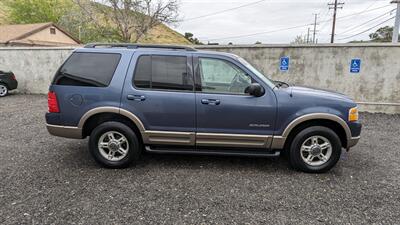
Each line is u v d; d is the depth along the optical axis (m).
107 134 4.52
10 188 3.83
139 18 31.09
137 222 3.11
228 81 4.44
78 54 4.50
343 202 3.62
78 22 33.12
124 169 4.55
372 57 9.26
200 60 4.44
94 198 3.61
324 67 9.62
